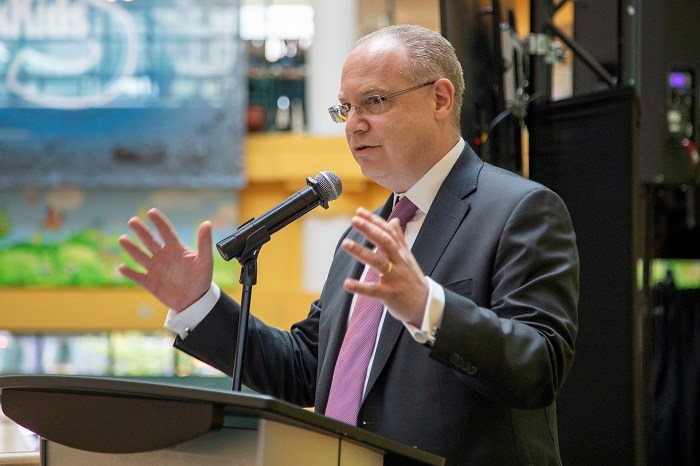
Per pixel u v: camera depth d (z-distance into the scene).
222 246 3.27
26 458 4.37
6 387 2.69
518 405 3.04
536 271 3.25
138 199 16.92
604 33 6.24
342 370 3.44
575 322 3.25
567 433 5.48
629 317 5.33
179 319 3.54
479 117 5.45
